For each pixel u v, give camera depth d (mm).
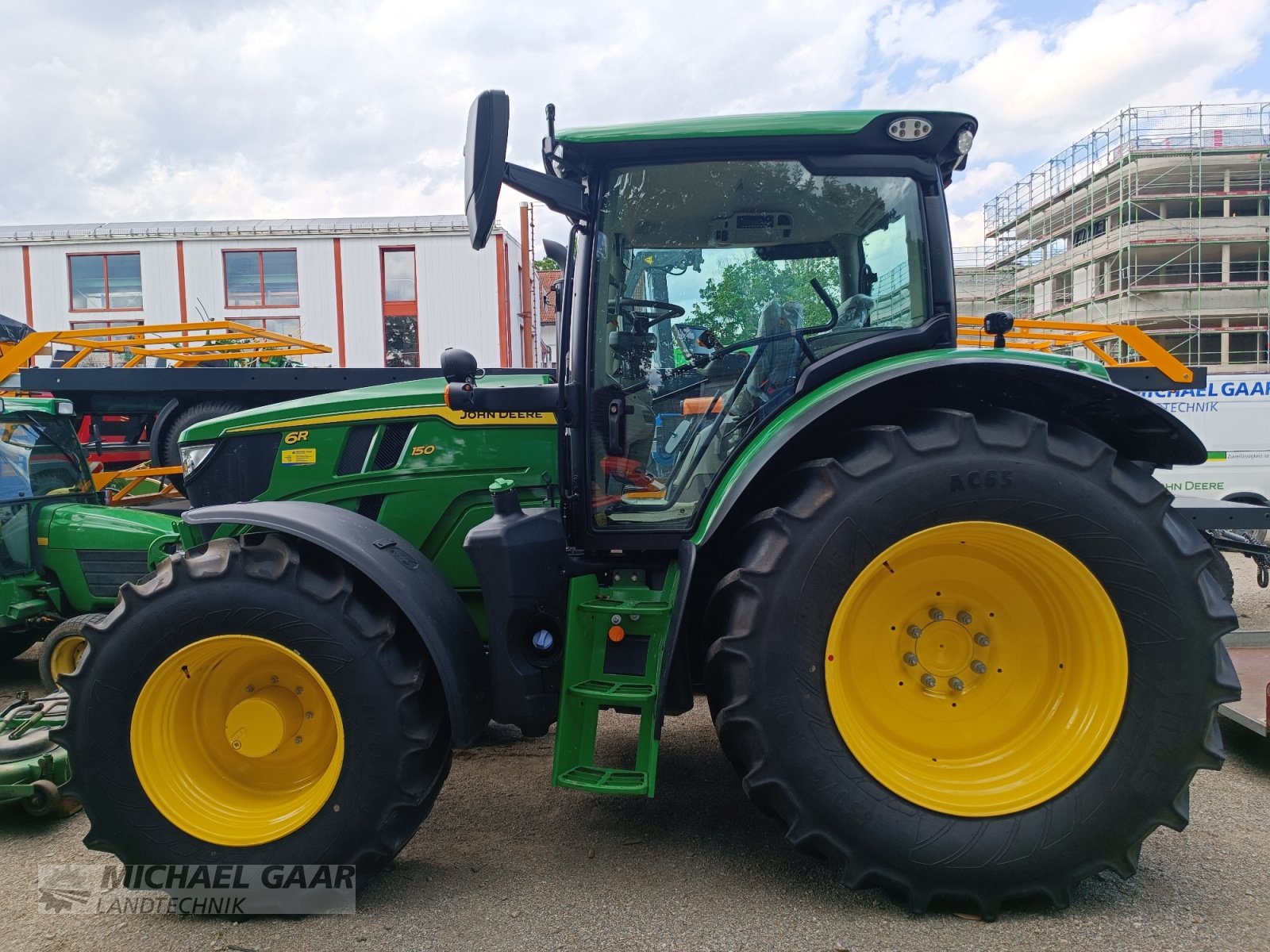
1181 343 31453
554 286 3445
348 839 2367
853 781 2227
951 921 2232
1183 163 30656
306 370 6812
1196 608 2223
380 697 2371
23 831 3055
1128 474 2289
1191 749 2211
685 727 3881
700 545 2348
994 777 2320
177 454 7062
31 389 6637
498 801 3117
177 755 2488
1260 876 2439
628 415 2715
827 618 2232
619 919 2277
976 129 2551
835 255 2676
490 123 2314
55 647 4766
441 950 2160
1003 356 2314
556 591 2674
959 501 2225
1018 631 2410
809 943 2139
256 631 2393
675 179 2623
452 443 3443
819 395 2391
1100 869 2229
